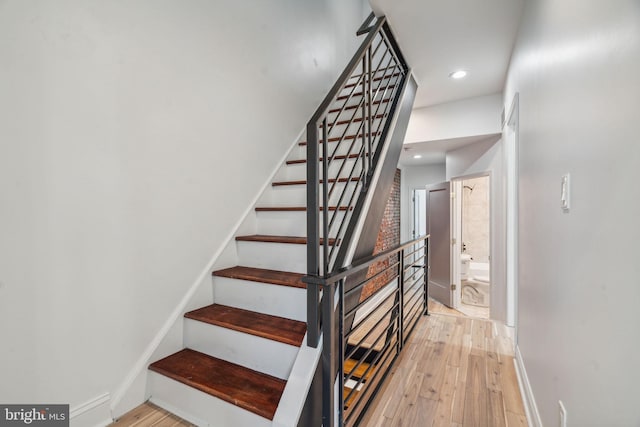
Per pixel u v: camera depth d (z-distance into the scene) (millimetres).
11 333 1116
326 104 1270
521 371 1929
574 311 980
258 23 2379
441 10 1892
